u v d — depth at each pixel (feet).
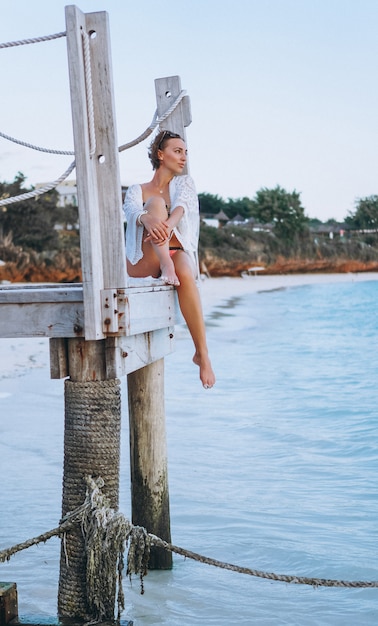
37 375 46.78
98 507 12.40
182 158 17.60
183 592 16.97
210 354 62.49
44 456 28.48
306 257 250.78
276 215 261.65
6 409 37.09
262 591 17.17
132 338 13.76
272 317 101.60
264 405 40.11
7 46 12.96
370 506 23.02
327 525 21.35
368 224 325.83
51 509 22.39
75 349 12.75
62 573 12.98
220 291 163.53
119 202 12.51
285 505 23.18
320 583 12.52
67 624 12.37
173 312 16.40
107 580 12.41
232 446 30.83
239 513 22.39
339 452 29.89
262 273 240.32
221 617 15.80
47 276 143.74
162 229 15.90
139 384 17.56
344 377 50.42
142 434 17.66
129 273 17.01
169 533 18.24
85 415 12.67
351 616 15.93
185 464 28.02
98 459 12.69
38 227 153.28
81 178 12.11
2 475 26.00
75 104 12.03
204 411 38.32
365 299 147.02
